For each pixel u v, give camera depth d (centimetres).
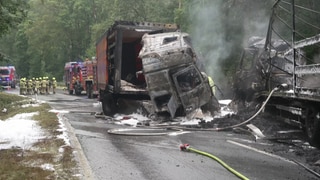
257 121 1171
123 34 1584
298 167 695
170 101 1311
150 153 833
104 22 4759
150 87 1330
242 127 1131
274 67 1198
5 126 1177
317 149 849
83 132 1142
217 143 941
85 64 3253
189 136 1051
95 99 2883
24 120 1341
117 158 784
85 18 6128
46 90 3800
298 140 953
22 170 649
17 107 2102
